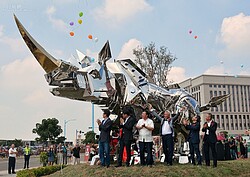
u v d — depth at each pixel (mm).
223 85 55719
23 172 14781
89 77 9906
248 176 10398
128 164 10188
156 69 25500
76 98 10484
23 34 8648
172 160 11148
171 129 10555
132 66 11828
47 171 15961
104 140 10234
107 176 9258
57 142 55656
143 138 10117
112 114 11289
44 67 9203
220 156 14852
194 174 9633
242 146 18906
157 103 11703
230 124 58188
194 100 12727
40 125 55938
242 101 58594
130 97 10859
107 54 10750
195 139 10812
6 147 49938
